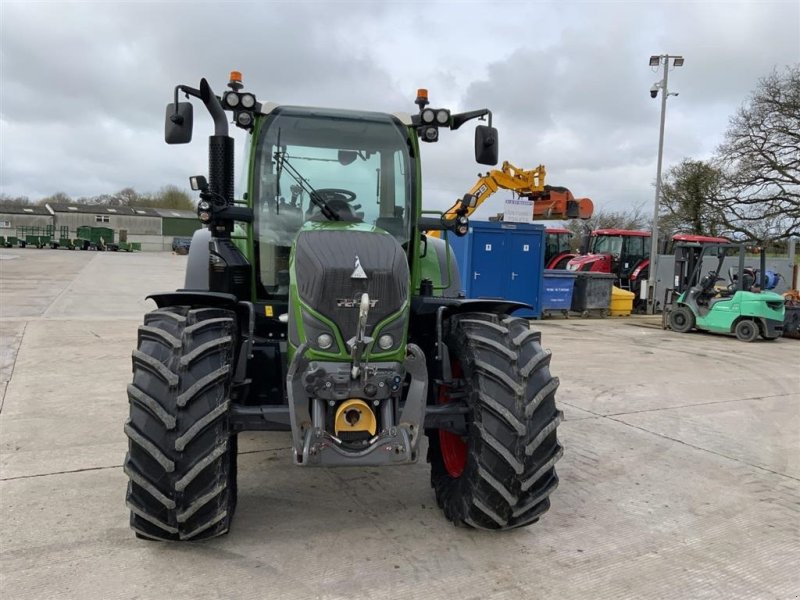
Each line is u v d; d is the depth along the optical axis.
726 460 4.75
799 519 3.72
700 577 3.01
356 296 2.93
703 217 28.00
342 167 3.84
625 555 3.20
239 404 3.17
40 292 15.66
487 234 13.61
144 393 2.80
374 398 2.93
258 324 3.76
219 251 3.83
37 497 3.61
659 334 12.48
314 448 2.85
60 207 70.25
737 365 9.07
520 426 3.00
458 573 2.94
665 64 16.64
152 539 3.02
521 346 3.20
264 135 3.74
